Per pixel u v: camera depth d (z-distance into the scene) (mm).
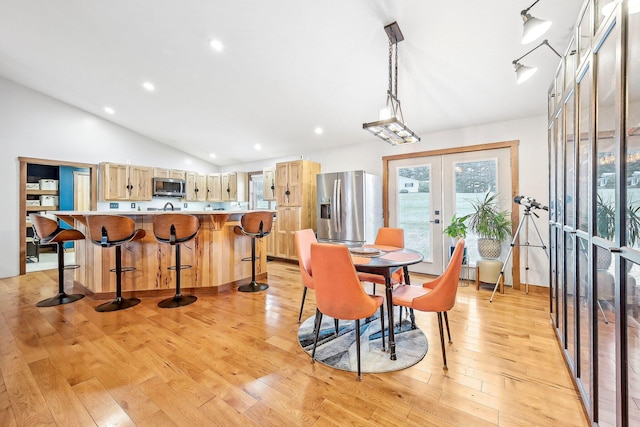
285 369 1867
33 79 4199
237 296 3389
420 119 3799
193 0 2391
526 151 3543
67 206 6168
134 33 2906
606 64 1254
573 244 1710
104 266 3221
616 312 1088
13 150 4324
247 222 3461
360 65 2918
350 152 5133
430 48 2520
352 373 1827
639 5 977
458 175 4062
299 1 2244
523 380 1746
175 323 2596
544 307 2986
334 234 4676
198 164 6875
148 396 1594
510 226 3656
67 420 1408
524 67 2307
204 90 3865
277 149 5809
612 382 1235
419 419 1427
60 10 2756
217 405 1527
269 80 3426
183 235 3031
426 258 4352
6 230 4273
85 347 2137
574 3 1925
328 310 1823
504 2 2004
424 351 2094
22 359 1964
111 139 5375
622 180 1040
